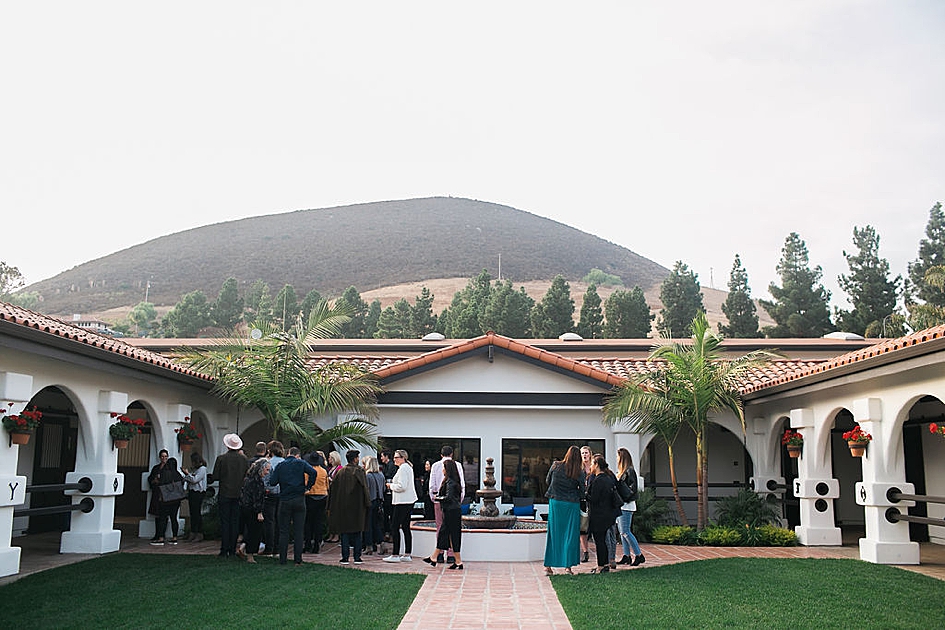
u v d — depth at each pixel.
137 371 12.98
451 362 17.06
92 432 12.65
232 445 12.54
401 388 17.08
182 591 9.30
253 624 7.70
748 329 49.62
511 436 17.08
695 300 53.44
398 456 12.56
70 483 12.48
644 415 15.96
